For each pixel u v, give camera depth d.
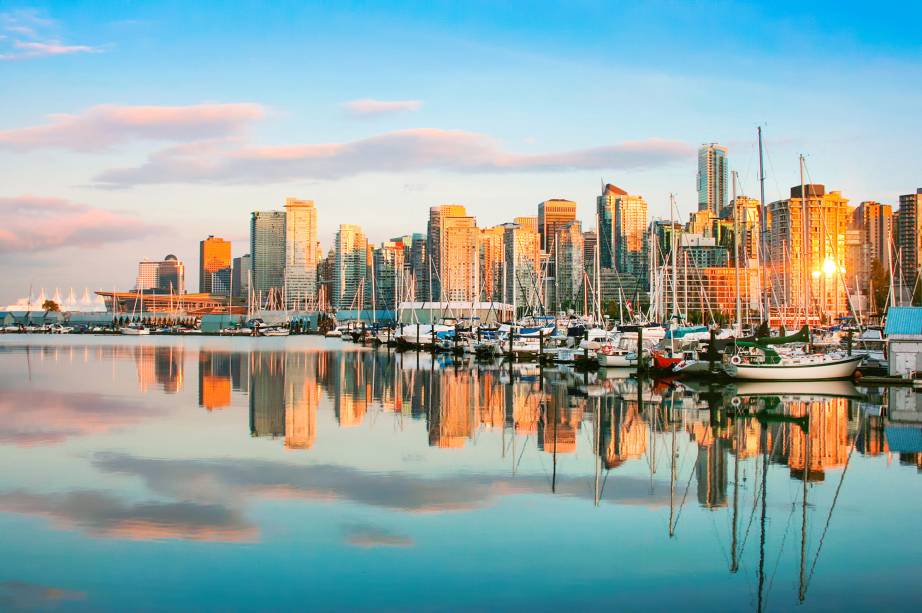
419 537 26.69
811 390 73.00
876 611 21.31
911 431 49.03
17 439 44.59
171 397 67.31
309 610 20.89
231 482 34.12
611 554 25.30
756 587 22.73
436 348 150.50
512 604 21.36
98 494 31.91
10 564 23.92
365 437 46.31
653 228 153.00
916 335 75.62
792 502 31.75
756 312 194.25
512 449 42.62
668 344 96.81
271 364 114.06
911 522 29.06
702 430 49.38
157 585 22.48
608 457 40.56
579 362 104.75
